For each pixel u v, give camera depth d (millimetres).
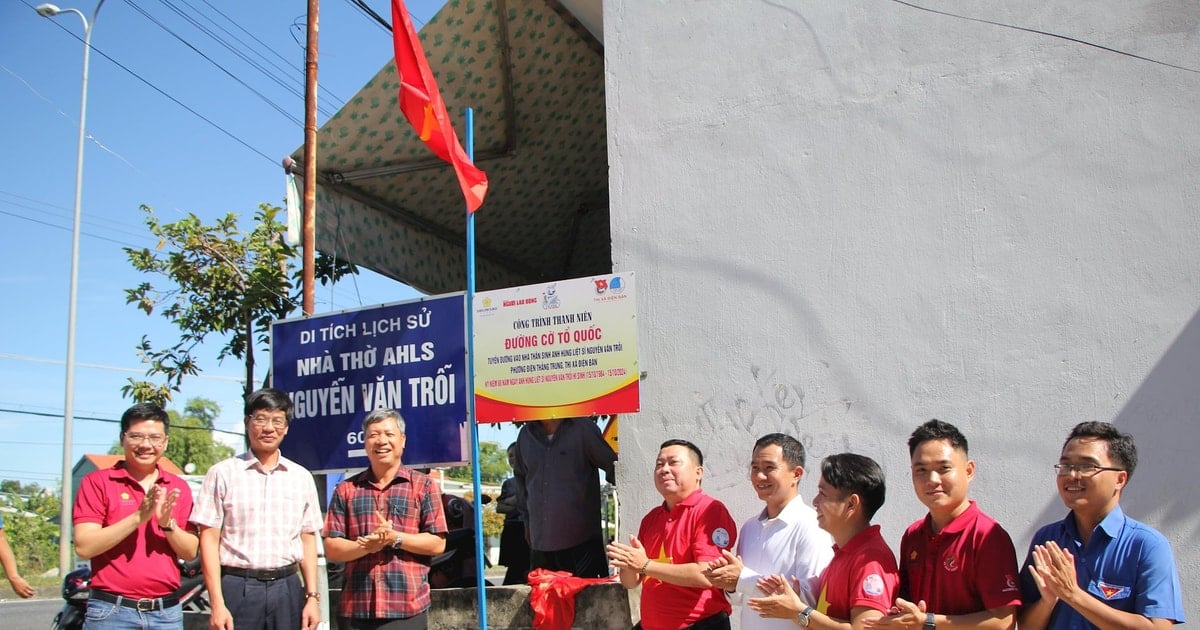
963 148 4785
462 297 5727
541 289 5309
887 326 4809
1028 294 4551
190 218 9641
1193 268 4258
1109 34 4559
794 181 5133
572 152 9031
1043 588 3096
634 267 5461
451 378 5684
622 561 4184
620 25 5727
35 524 24688
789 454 4047
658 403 5262
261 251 9547
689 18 5539
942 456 3393
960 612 3340
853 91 5070
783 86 5238
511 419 5297
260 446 4832
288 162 7355
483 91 7699
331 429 6070
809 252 5043
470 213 5543
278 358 6281
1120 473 3234
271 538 4742
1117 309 4371
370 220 8484
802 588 3797
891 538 4641
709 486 5066
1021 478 4438
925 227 4805
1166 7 4449
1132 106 4473
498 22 7020
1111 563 3199
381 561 4766
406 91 5492
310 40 7340
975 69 4812
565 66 7754
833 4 5180
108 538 4473
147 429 4703
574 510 5480
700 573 4070
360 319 6055
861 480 3479
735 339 5141
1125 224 4414
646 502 5199
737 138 5312
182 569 6219
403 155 7855
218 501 4727
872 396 4785
